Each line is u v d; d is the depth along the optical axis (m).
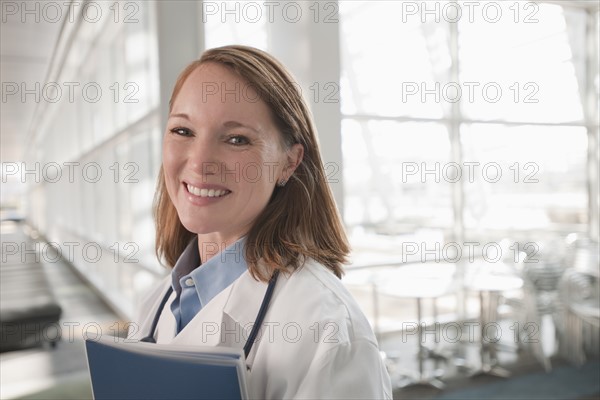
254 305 0.61
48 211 12.62
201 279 0.68
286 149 0.65
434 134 4.50
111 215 5.57
